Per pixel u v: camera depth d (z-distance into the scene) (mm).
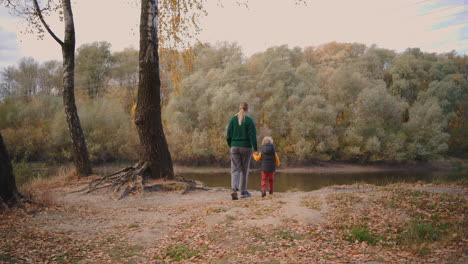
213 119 46781
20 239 4418
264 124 49156
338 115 51656
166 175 10086
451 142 52812
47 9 11633
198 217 5637
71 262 3775
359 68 57875
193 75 49625
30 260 3717
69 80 11492
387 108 45062
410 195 6223
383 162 47375
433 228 4711
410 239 4395
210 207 6191
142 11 9867
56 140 39031
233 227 4867
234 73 50781
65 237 4621
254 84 51875
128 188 8859
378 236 4543
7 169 6555
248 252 4004
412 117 46344
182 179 10352
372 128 45906
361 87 50281
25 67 52438
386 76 58219
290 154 46250
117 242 4547
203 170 44688
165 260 3936
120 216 6145
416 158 46938
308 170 44375
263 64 53250
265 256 3859
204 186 10562
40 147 40469
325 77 55281
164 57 13516
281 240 4383
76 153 11492
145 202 7863
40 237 4566
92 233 4914
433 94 49500
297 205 5938
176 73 14133
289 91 49344
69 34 11547
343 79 50219
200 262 3793
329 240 4449
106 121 42125
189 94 48750
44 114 44156
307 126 44969
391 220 5070
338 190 8945
